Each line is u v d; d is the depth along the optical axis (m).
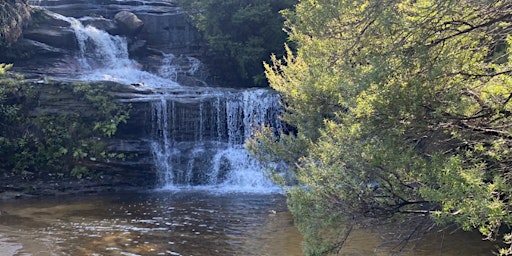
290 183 8.13
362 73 4.70
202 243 9.07
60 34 21.81
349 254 7.72
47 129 16.11
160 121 17.89
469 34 4.54
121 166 16.45
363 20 4.76
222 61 25.67
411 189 5.51
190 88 19.44
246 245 8.90
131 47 24.67
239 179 17.61
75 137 16.36
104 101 17.08
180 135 18.22
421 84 4.34
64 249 8.66
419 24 4.38
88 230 10.05
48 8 25.77
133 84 18.91
